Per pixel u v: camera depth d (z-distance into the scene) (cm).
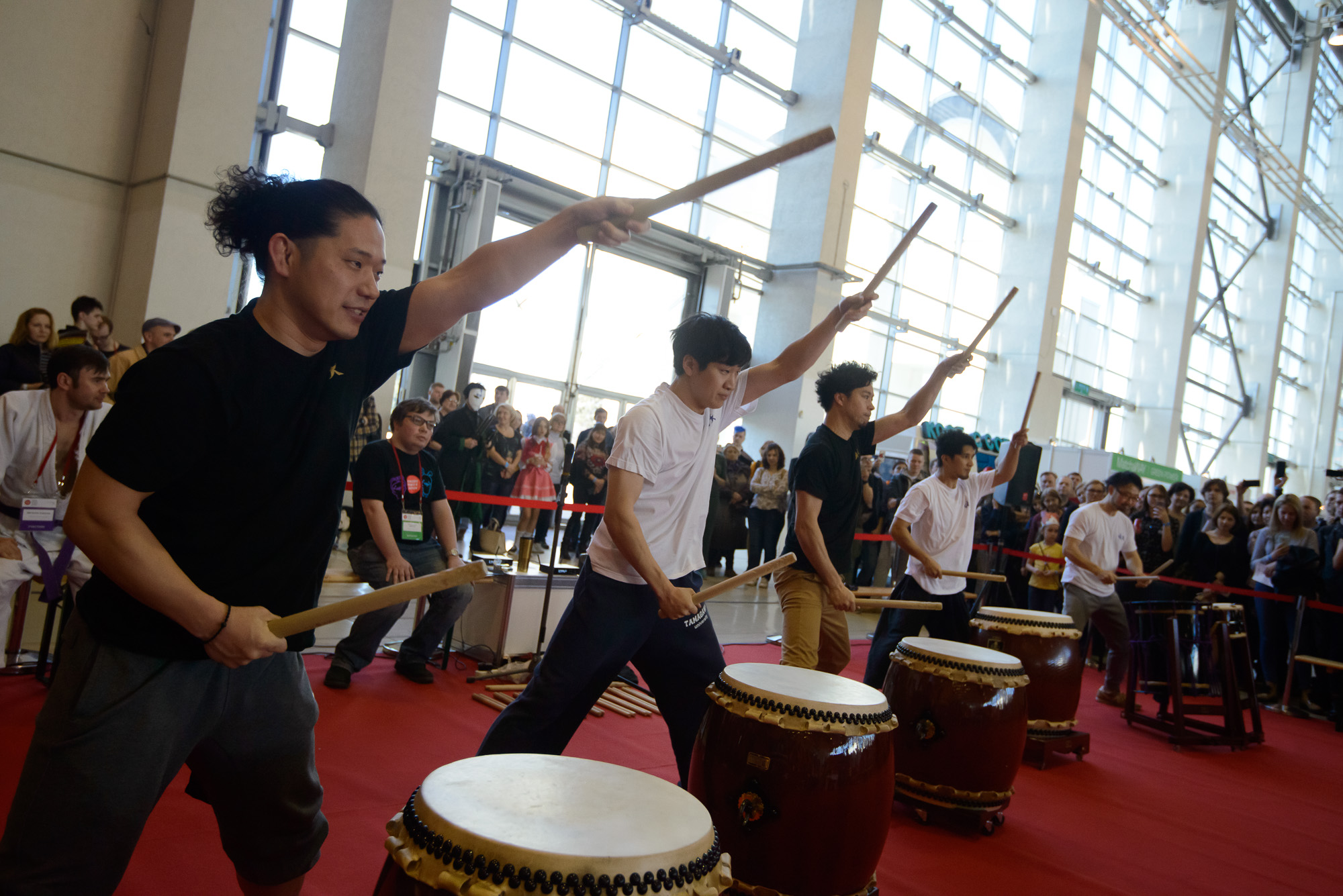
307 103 966
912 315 1680
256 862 170
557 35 1216
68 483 366
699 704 262
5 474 355
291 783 164
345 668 424
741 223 1455
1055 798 399
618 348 1342
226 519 144
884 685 366
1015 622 452
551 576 471
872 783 227
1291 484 2688
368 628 425
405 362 171
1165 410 2077
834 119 1393
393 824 140
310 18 960
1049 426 1795
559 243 170
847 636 370
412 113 937
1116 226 2048
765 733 227
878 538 786
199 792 174
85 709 138
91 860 140
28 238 786
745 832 226
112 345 652
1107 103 1978
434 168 1112
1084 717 584
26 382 577
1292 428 2702
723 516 1017
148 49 833
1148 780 451
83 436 367
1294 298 2636
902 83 1580
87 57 800
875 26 1414
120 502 130
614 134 1298
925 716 341
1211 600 763
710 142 1402
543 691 241
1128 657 620
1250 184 2372
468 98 1151
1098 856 334
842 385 351
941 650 350
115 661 140
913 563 407
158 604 132
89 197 815
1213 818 401
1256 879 333
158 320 602
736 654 625
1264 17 2248
